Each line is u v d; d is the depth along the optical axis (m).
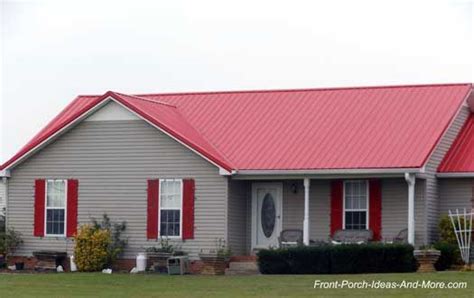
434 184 48.28
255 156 49.09
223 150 50.00
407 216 47.47
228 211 48.31
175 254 48.25
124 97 50.28
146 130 49.56
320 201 49.00
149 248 49.03
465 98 51.03
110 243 49.31
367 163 46.88
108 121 50.12
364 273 44.53
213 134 51.44
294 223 49.41
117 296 39.06
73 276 45.94
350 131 49.56
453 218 46.94
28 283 43.28
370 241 47.28
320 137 49.62
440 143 48.72
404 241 46.72
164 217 49.12
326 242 47.28
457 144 50.03
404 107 50.59
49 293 40.06
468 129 51.12
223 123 52.22
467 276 41.88
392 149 47.44
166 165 49.22
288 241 48.56
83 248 48.91
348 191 48.66
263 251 45.88
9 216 51.47
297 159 48.25
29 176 51.25
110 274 46.91
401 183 47.75
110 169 50.03
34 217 51.03
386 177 47.12
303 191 49.28
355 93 52.59
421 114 49.81
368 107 51.22
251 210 50.06
